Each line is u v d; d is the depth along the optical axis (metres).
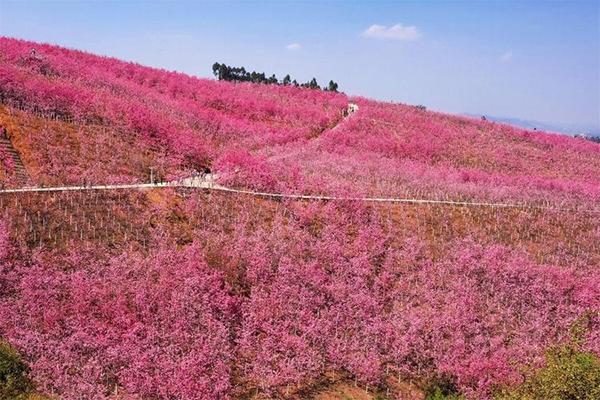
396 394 40.16
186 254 47.81
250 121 101.06
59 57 95.44
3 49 87.00
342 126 102.00
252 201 58.59
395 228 58.59
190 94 107.00
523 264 53.66
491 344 43.72
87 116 72.44
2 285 40.88
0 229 44.66
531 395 33.59
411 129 107.62
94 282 43.03
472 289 50.16
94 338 38.25
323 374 41.00
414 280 51.66
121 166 63.41
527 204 69.56
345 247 54.09
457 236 59.03
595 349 41.03
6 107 66.62
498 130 123.50
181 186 58.50
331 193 62.94
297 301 45.72
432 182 73.69
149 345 38.84
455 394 40.03
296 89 137.38
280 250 50.75
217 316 42.91
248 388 38.59
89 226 48.66
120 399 34.91
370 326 44.59
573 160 106.44
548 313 48.38
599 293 51.06
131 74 108.38
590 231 65.19
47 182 54.66
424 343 43.66
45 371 35.34
